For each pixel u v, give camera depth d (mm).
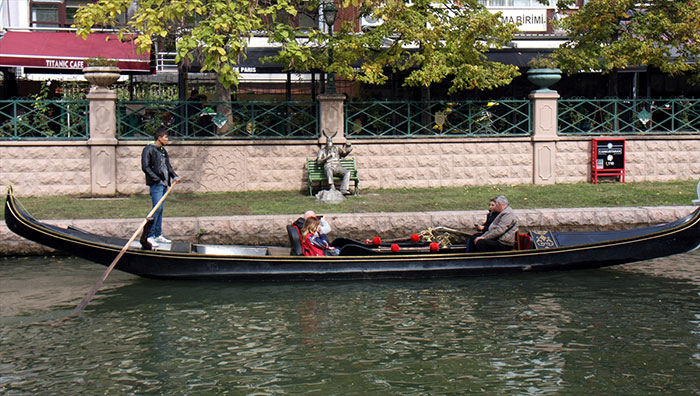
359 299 10656
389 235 13586
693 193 15742
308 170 16188
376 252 11664
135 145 16062
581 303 10430
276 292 11000
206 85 22703
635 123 18125
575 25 17672
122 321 9719
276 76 22359
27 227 10766
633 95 21859
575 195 15672
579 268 11977
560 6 18531
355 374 8016
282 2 15117
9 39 17969
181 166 16328
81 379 7902
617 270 12227
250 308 10266
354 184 16469
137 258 11078
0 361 8375
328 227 11969
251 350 8719
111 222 12930
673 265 12570
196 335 9203
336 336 9164
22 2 21922
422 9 16797
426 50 16234
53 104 16078
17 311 10078
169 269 11242
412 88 21203
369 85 21094
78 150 15883
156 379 7902
